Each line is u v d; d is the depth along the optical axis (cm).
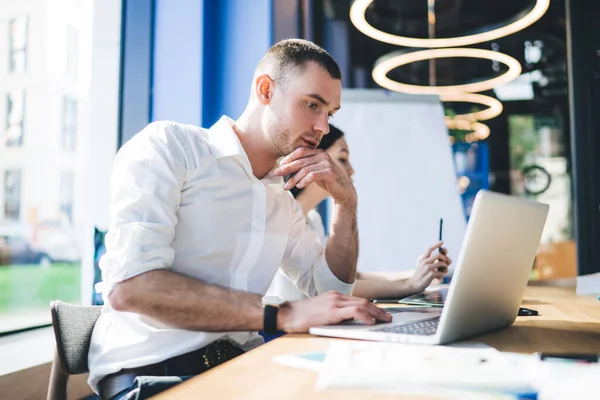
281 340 91
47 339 200
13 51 1404
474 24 578
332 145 218
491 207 87
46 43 1391
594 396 52
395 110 376
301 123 136
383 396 55
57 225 1666
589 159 426
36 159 1586
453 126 852
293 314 100
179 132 131
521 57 660
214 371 69
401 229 359
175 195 122
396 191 364
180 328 103
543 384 57
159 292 103
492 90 804
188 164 128
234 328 101
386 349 79
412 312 126
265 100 138
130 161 120
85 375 178
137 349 117
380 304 160
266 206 141
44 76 1449
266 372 68
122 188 116
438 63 706
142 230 108
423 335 87
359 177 365
